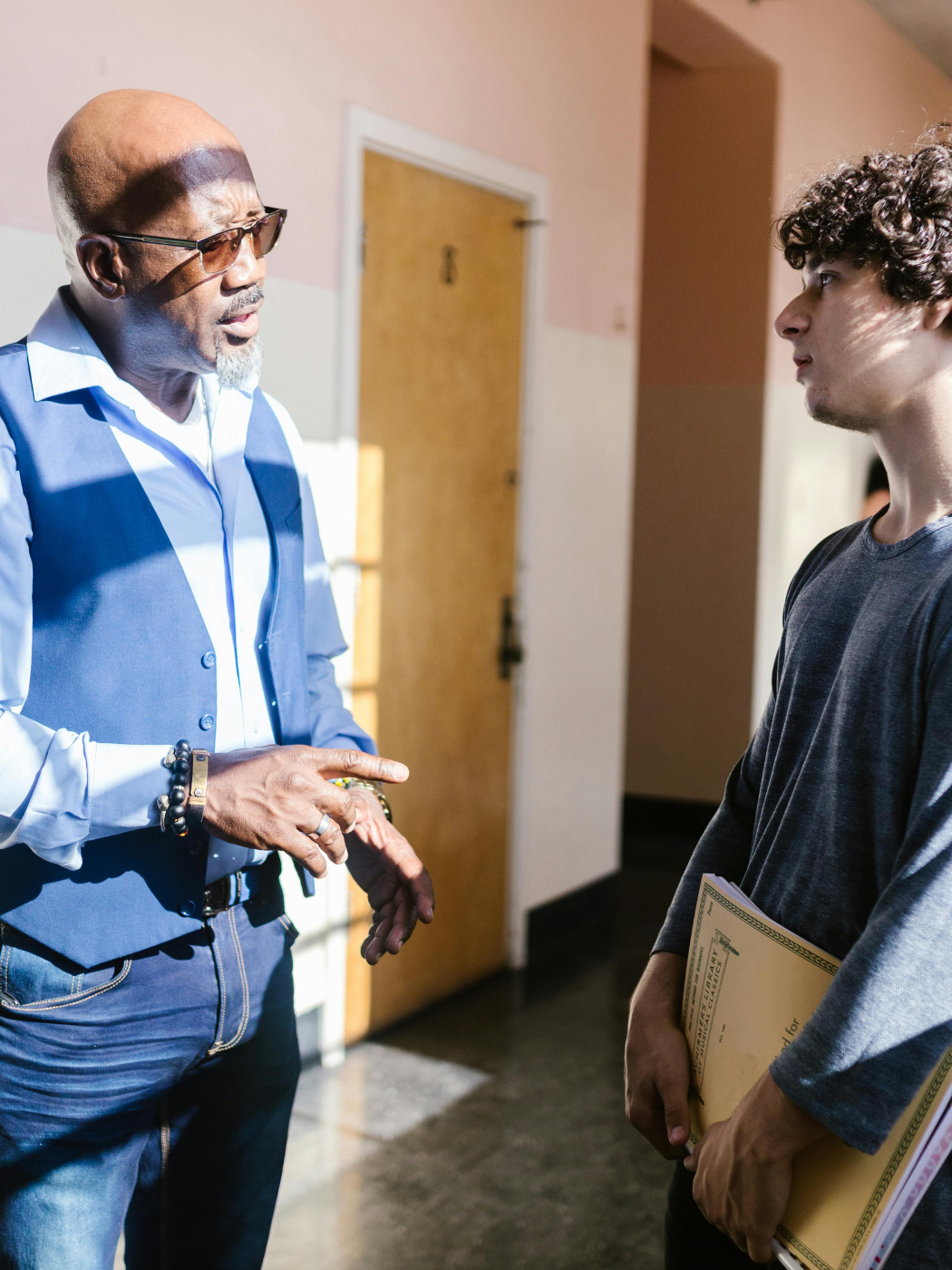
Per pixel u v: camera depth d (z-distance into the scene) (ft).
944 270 2.99
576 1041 9.55
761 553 15.99
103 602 3.74
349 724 4.83
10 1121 3.81
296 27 8.03
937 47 19.93
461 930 10.60
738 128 15.64
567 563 11.82
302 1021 8.77
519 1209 7.04
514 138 10.44
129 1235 4.36
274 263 8.02
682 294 16.22
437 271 9.67
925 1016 2.73
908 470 3.21
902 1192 2.77
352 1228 6.75
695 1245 3.84
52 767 3.48
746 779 4.03
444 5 9.41
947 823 2.76
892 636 3.06
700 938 3.64
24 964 3.73
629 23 12.10
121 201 3.67
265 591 4.33
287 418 4.72
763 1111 2.94
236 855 3.99
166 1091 4.08
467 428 10.21
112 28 6.82
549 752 11.73
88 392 3.88
